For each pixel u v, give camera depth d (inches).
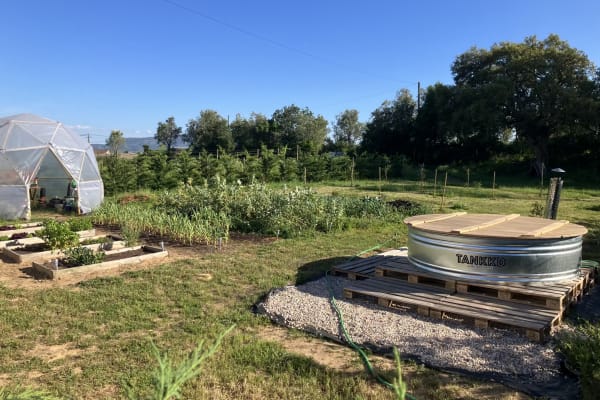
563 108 1290.6
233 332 196.1
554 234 222.2
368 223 479.8
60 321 205.6
